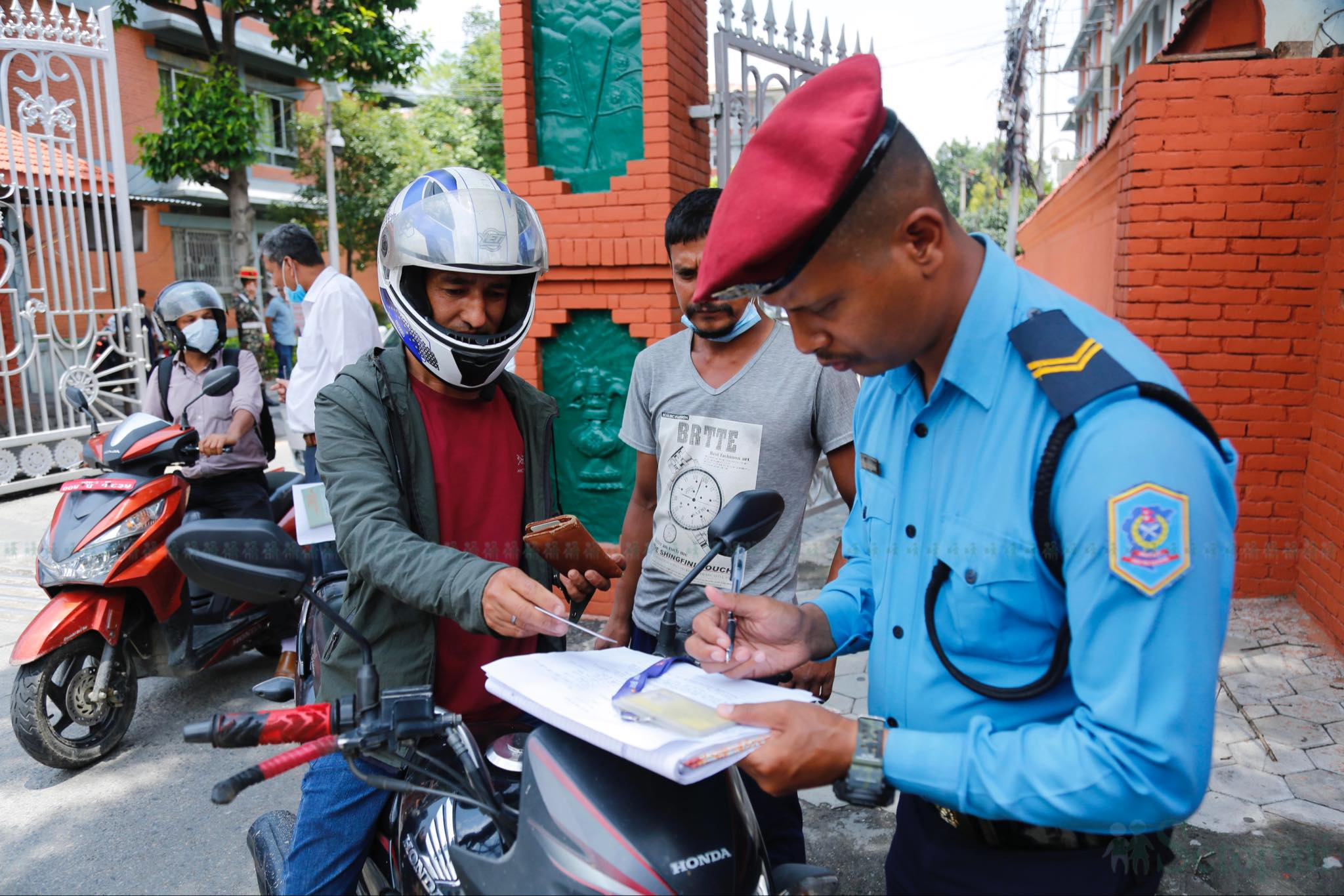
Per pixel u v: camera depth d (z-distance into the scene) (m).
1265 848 2.65
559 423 4.53
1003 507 1.15
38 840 3.02
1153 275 4.48
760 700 1.31
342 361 4.45
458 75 25.81
